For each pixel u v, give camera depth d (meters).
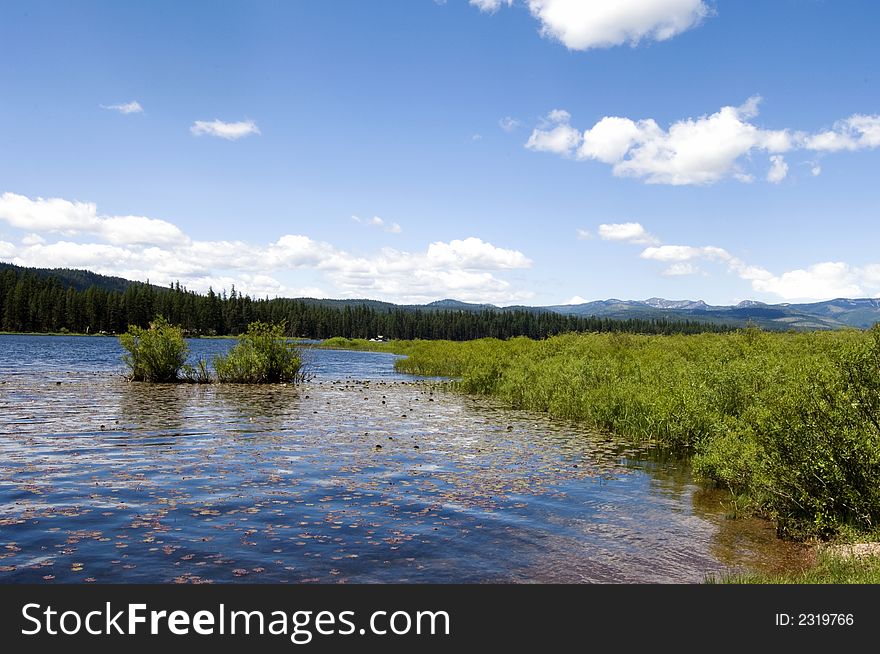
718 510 11.41
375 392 33.28
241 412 23.19
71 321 126.50
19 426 18.52
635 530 10.14
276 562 8.33
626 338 41.09
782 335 33.50
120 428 18.62
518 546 9.23
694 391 17.31
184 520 9.90
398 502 11.34
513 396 29.42
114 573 7.84
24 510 10.17
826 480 9.82
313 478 12.95
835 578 7.80
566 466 14.92
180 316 136.75
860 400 9.84
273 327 38.19
